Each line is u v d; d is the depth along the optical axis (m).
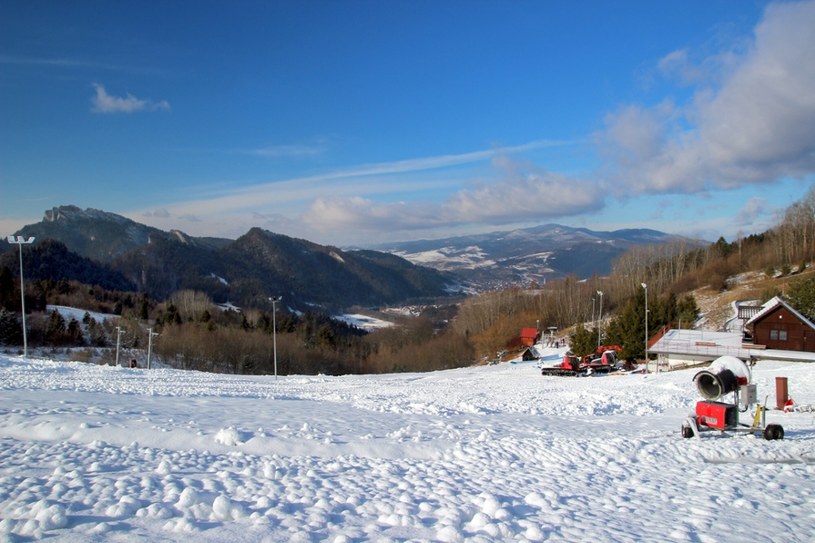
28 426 10.49
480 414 17.55
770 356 42.91
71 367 35.97
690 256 117.50
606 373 50.84
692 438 13.26
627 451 11.59
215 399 17.98
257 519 6.08
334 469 9.00
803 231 95.25
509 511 7.18
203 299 128.25
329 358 91.38
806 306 52.53
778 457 11.29
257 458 9.48
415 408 17.84
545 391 30.41
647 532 6.61
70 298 108.00
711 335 51.34
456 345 96.94
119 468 8.21
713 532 6.75
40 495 6.54
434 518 6.62
